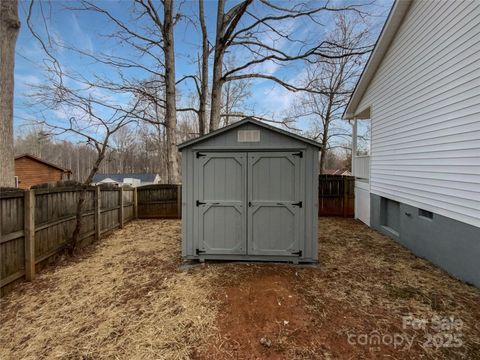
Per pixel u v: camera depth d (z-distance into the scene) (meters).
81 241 5.00
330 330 2.41
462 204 3.46
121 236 6.05
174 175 9.73
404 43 5.09
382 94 6.12
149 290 3.28
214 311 2.75
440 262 3.93
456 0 3.59
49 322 2.64
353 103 8.07
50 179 18.75
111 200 6.44
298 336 2.33
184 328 2.48
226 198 4.10
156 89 10.20
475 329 2.41
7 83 4.87
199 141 4.07
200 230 4.15
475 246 3.23
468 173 3.35
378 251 4.80
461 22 3.48
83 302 3.02
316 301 2.93
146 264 4.20
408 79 4.92
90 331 2.48
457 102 3.56
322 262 4.19
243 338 2.32
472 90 3.28
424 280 3.48
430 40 4.21
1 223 3.16
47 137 5.84
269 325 2.50
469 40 3.33
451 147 3.69
